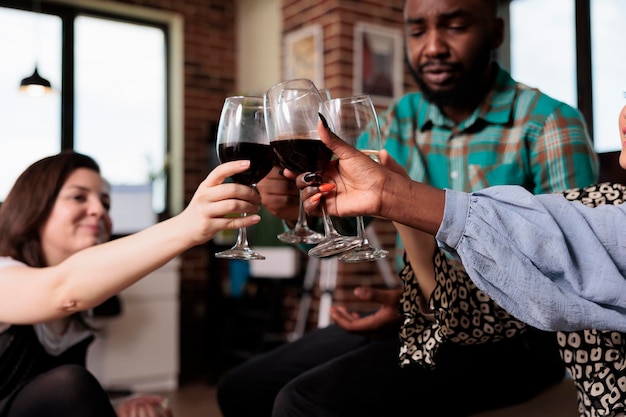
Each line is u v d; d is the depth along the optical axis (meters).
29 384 1.17
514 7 3.89
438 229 0.85
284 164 0.93
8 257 1.24
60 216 1.29
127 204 4.00
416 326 1.06
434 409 1.24
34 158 4.58
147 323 4.00
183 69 4.98
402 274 1.08
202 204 0.95
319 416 1.15
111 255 1.04
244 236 1.04
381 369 1.21
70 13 4.70
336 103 1.01
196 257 4.91
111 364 3.87
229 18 5.25
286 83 0.91
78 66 4.76
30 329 1.26
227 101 0.99
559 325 0.83
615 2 3.38
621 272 0.84
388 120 1.72
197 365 4.86
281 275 4.21
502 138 1.55
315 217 1.36
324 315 3.90
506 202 0.86
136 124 4.99
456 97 1.54
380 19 4.23
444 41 1.50
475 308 1.05
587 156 1.47
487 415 1.27
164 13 4.95
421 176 1.62
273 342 4.45
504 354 1.28
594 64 3.48
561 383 1.42
